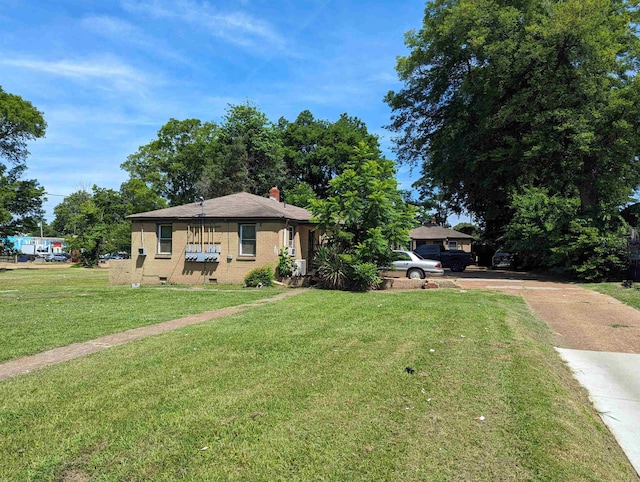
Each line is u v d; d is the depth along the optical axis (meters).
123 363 5.64
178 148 46.84
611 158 20.19
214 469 3.15
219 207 18.61
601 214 19.95
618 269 18.67
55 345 6.74
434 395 4.55
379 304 11.00
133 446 3.46
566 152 20.97
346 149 43.06
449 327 8.02
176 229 18.06
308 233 20.27
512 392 4.64
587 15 19.59
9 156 37.22
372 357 5.93
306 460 3.27
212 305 11.11
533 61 21.53
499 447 3.48
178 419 3.94
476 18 22.45
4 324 8.38
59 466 3.19
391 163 15.66
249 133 43.62
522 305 11.88
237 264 17.27
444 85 28.14
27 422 3.89
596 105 19.97
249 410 4.13
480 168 26.16
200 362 5.68
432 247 30.39
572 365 6.42
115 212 42.91
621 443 4.02
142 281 18.38
